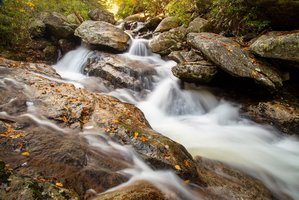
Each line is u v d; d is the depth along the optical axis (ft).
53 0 42.29
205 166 14.79
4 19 28.58
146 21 45.42
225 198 12.03
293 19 20.74
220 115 23.09
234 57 20.80
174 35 30.58
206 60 23.68
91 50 33.09
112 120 15.02
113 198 9.34
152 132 14.76
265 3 21.24
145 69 27.61
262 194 13.24
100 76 27.99
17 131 12.86
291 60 18.94
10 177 9.16
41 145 12.13
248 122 21.39
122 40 32.83
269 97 21.88
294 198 13.87
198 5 33.76
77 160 11.53
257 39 21.50
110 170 11.48
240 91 24.13
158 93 26.11
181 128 21.31
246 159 16.58
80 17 42.83
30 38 32.63
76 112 15.52
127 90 25.89
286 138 19.27
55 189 9.10
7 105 15.34
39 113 15.06
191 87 25.57
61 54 34.73
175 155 12.83
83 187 10.22
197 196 11.50
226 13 26.68
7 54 28.78
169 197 10.75
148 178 11.59
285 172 15.75
